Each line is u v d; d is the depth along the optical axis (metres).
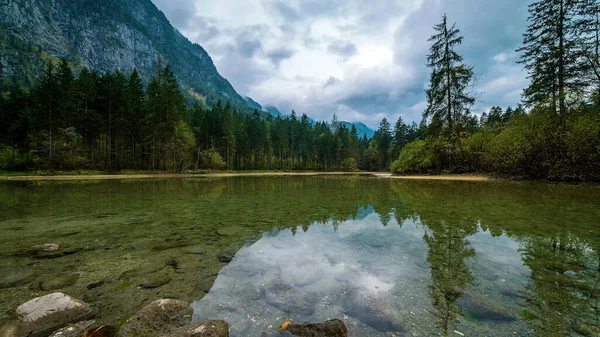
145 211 8.07
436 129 25.66
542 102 17.66
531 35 19.36
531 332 2.17
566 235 4.91
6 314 2.52
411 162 29.91
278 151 72.38
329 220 6.66
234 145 58.06
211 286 3.11
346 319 2.42
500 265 3.61
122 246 4.67
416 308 2.57
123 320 2.46
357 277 3.30
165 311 2.48
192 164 48.22
